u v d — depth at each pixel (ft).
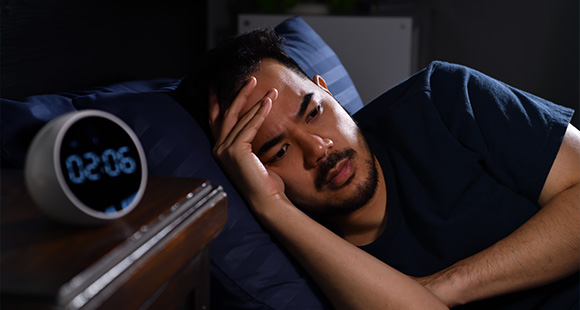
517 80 9.95
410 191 3.37
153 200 1.87
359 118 3.83
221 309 2.94
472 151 3.35
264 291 2.83
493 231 3.29
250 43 3.29
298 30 4.74
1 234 1.60
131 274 1.45
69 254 1.44
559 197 3.13
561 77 9.60
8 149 2.67
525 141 3.27
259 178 2.91
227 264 2.81
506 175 3.34
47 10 3.60
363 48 7.76
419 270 3.36
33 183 1.58
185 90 3.37
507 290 3.00
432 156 3.37
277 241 2.98
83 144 1.68
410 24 7.57
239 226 2.88
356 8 8.57
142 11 5.02
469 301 3.02
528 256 2.95
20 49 3.35
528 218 3.30
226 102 3.21
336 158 3.11
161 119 3.04
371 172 3.26
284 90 3.12
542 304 3.23
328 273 2.81
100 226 1.65
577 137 3.34
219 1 8.58
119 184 1.73
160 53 5.47
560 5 9.42
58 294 1.24
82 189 1.62
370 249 3.38
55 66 3.71
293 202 3.23
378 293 2.76
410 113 3.51
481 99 3.46
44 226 1.66
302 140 3.06
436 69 3.78
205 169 2.96
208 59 3.35
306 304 2.86
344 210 3.26
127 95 3.13
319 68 4.45
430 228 3.29
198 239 1.87
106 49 4.37
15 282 1.28
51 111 2.93
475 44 10.11
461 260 3.15
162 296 1.70
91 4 4.13
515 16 9.76
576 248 2.95
